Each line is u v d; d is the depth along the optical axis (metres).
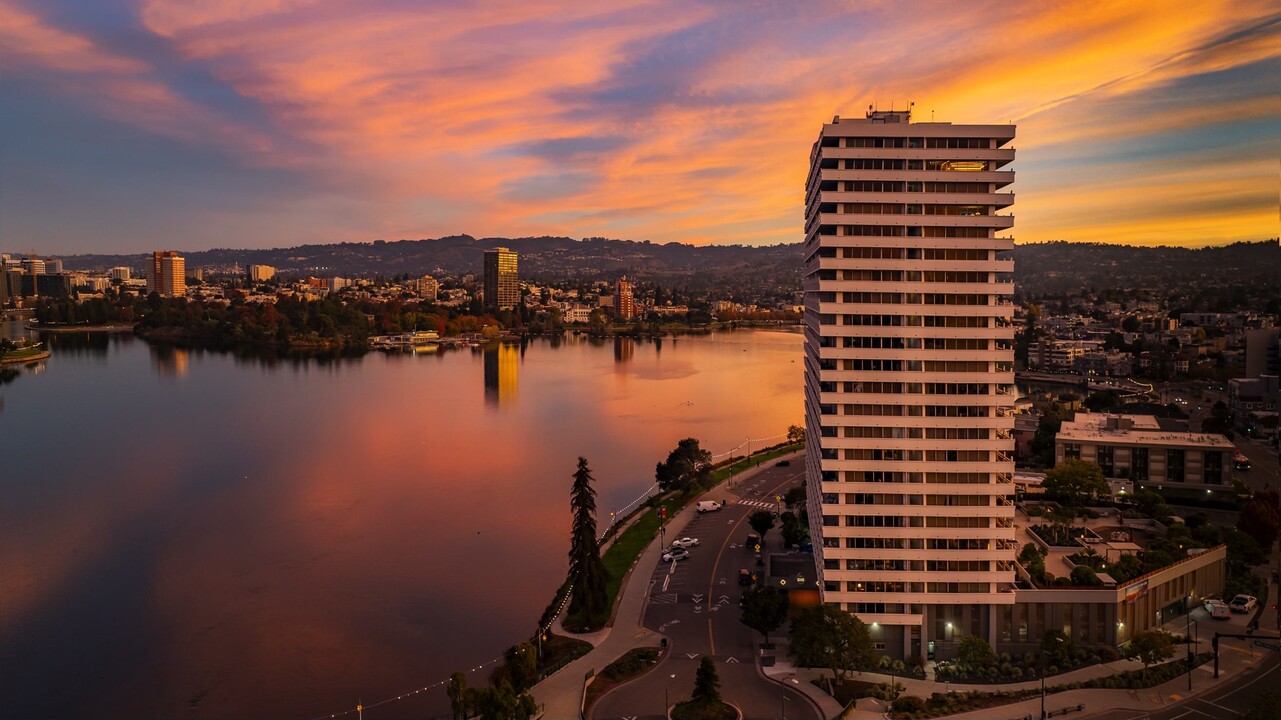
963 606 177.00
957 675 169.12
